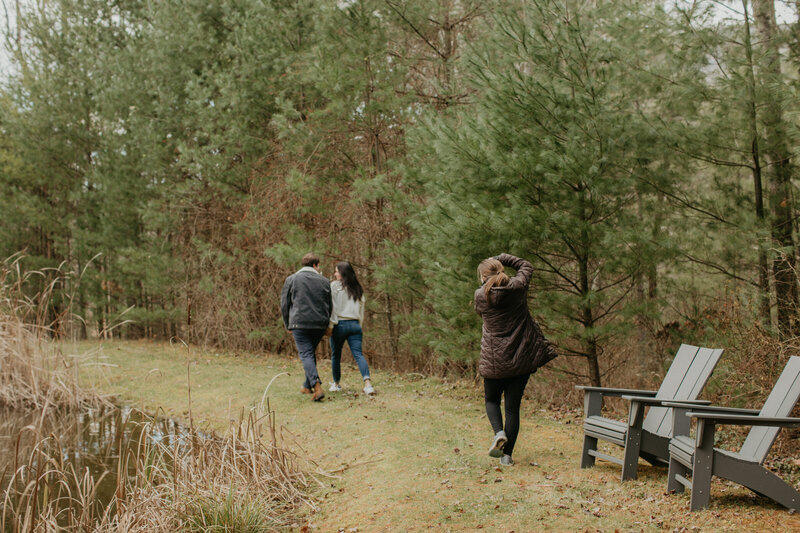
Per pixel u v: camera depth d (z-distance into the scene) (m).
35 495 4.36
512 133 7.29
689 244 7.54
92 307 15.47
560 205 7.38
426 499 4.46
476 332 7.63
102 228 15.21
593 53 7.19
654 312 7.44
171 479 4.80
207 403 8.22
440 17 11.12
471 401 7.75
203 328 13.87
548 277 7.84
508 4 8.37
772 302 6.84
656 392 5.30
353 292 8.15
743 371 6.20
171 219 13.70
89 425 7.62
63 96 15.38
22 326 9.00
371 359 12.38
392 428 6.37
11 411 8.32
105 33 16.08
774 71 6.87
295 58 11.52
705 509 4.00
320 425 6.72
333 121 10.95
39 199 16.08
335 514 4.44
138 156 14.51
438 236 7.45
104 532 4.26
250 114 12.30
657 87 7.43
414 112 10.77
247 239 12.81
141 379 10.04
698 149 7.30
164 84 13.27
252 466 5.01
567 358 10.62
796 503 3.94
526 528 3.88
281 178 12.07
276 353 13.02
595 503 4.26
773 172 7.41
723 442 5.91
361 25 10.21
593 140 7.18
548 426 6.59
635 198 7.57
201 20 13.13
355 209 11.48
